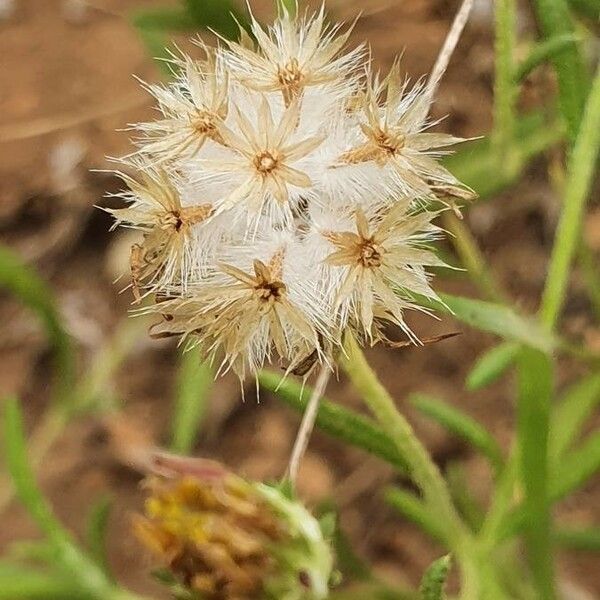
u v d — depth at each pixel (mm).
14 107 162
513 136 104
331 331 75
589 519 130
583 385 110
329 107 76
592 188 113
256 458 141
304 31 78
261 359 75
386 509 135
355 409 137
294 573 77
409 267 74
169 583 79
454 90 144
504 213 144
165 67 103
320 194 75
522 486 92
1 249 120
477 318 80
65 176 157
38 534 138
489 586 91
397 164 74
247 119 74
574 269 137
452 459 135
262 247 74
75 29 168
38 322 152
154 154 76
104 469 144
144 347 149
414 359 141
